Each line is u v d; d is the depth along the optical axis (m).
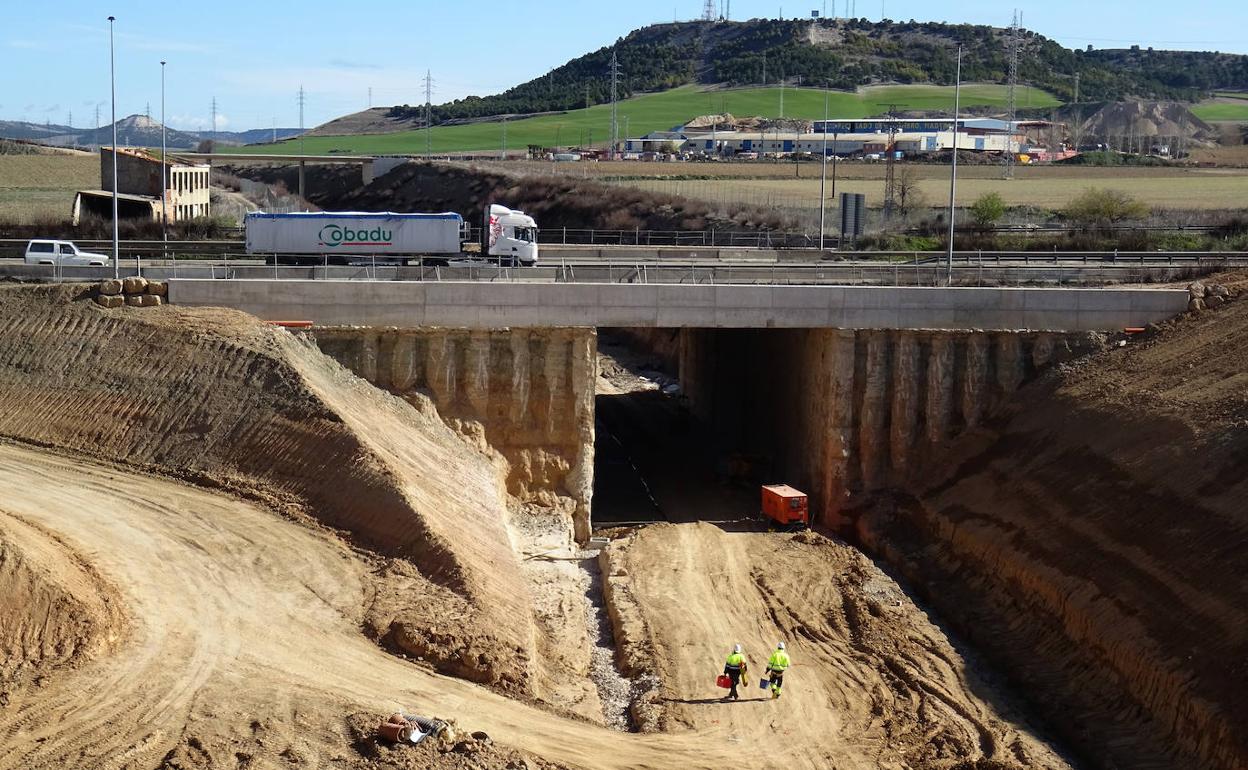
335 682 38.34
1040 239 96.00
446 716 37.97
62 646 37.09
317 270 66.69
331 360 56.91
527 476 59.84
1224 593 41.81
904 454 63.03
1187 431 50.09
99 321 56.28
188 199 125.19
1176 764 39.03
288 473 49.12
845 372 62.38
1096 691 43.66
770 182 152.50
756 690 44.78
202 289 57.94
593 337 60.03
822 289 61.56
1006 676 46.41
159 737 34.00
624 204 131.75
